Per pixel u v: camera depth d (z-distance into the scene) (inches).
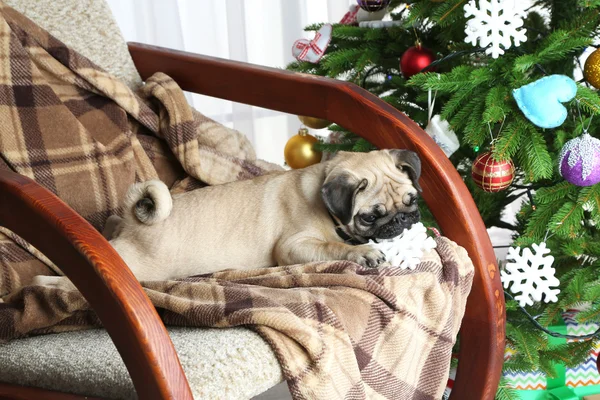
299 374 41.0
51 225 38.6
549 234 69.4
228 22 119.3
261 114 127.3
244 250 57.9
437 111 75.8
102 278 36.4
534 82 61.8
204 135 72.1
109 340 44.9
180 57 71.4
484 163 63.7
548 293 61.0
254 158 76.5
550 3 78.4
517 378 72.3
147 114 69.3
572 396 71.7
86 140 63.6
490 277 56.6
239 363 39.3
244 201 59.1
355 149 75.7
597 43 72.1
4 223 41.6
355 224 56.1
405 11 86.5
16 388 44.0
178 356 39.6
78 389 41.4
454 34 76.8
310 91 63.3
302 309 43.7
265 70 66.5
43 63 65.1
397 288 49.2
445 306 52.1
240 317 42.1
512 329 68.4
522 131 64.3
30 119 60.9
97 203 63.0
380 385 47.6
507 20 61.8
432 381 52.4
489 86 68.1
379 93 84.6
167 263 56.9
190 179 70.0
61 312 46.8
